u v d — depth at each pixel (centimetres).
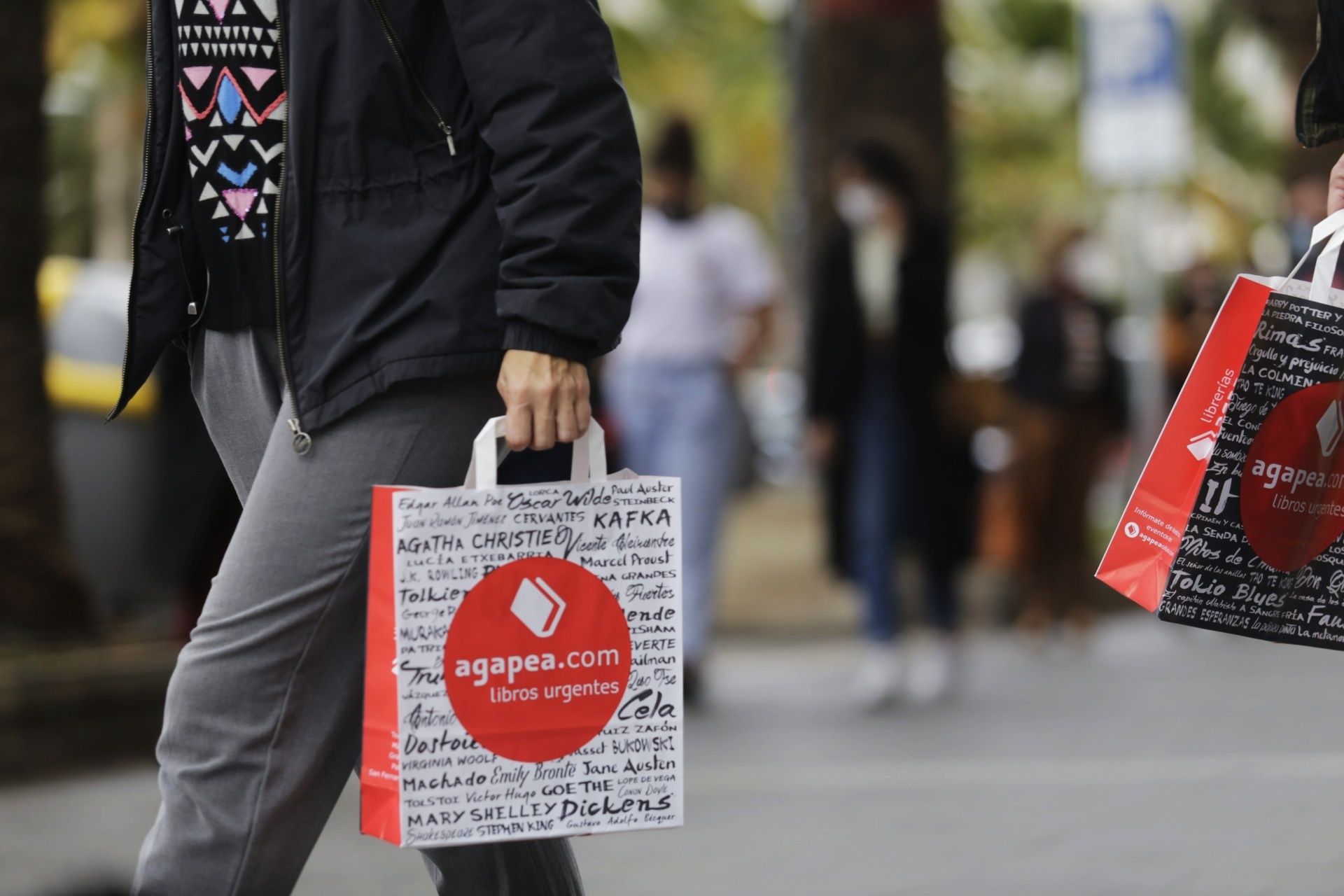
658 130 2666
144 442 2858
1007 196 9950
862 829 1662
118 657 2259
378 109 820
